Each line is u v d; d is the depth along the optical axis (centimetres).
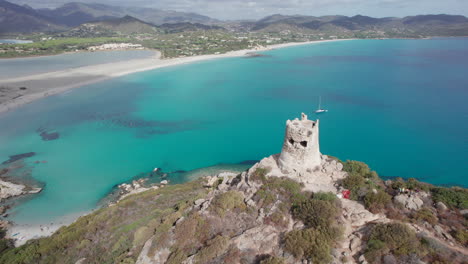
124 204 4106
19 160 6562
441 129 7962
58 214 4719
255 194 3094
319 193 2842
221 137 8094
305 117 3462
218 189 3838
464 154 6538
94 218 3762
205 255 2447
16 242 3988
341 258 2172
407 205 2627
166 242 2811
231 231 2752
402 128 8162
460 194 2720
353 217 2578
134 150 7256
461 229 2311
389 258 2050
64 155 6881
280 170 3328
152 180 5841
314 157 3219
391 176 5841
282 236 2517
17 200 5075
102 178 5922
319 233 2358
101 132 8344
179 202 4012
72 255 3130
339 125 8619
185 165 6506
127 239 3212
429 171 5944
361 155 6731
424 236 2188
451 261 1958
